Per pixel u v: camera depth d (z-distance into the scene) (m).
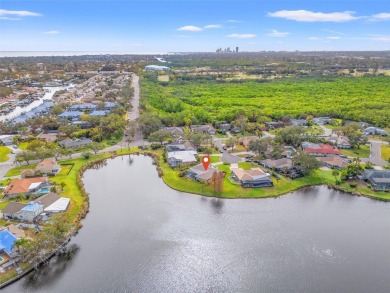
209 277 85.06
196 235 102.94
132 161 168.62
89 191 133.12
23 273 84.75
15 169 148.75
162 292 80.25
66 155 163.62
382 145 191.50
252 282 83.44
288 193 133.50
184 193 132.12
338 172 147.50
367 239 102.25
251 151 176.50
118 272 86.38
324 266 89.38
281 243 99.31
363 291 80.81
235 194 129.75
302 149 181.50
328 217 115.38
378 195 131.75
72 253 94.00
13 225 102.56
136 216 113.69
